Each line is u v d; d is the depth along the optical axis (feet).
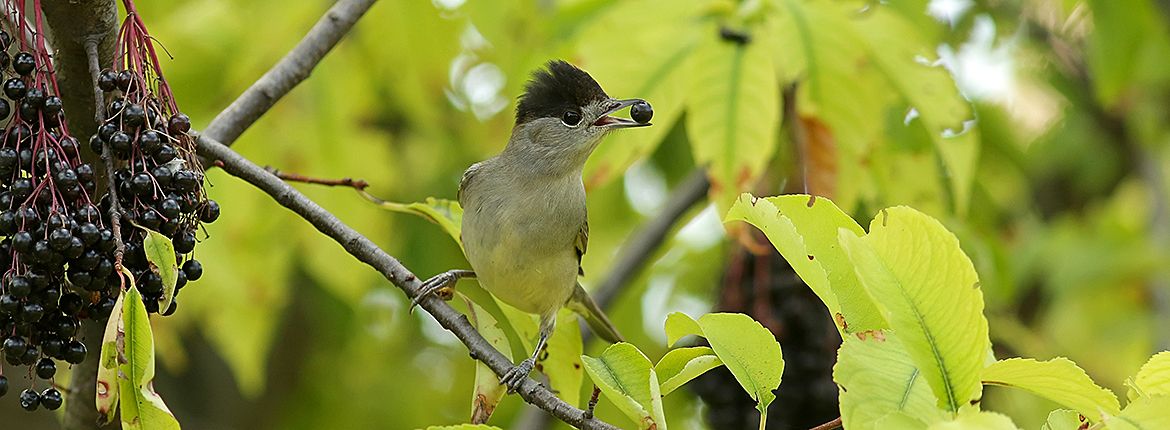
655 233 44.14
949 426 16.60
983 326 18.83
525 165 32.55
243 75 41.65
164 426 19.53
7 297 19.69
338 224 27.32
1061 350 56.70
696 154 30.19
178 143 21.70
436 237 49.03
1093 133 57.21
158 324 42.19
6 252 20.07
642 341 50.26
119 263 19.76
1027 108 61.46
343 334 54.08
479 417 25.86
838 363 19.25
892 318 18.78
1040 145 57.82
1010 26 50.19
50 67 21.08
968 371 18.69
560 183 32.55
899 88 31.58
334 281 42.55
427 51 44.32
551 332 32.22
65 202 20.31
